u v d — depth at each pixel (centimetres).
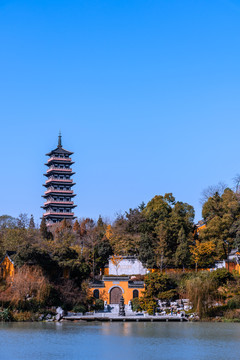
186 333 7644
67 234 14488
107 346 6444
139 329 8138
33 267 9988
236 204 12875
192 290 9819
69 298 9938
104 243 12612
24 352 5984
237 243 11812
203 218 13550
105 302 10769
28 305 9331
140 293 11025
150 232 12962
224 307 9762
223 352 6078
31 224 15725
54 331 7744
